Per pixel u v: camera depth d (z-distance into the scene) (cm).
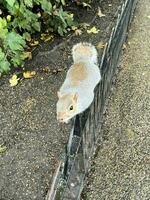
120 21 68
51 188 48
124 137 64
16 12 74
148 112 69
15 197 55
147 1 94
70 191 52
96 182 58
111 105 70
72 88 55
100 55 75
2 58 70
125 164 61
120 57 78
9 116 66
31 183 56
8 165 59
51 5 79
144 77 75
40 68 74
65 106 51
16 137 63
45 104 67
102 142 64
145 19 89
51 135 63
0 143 62
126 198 56
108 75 66
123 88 73
